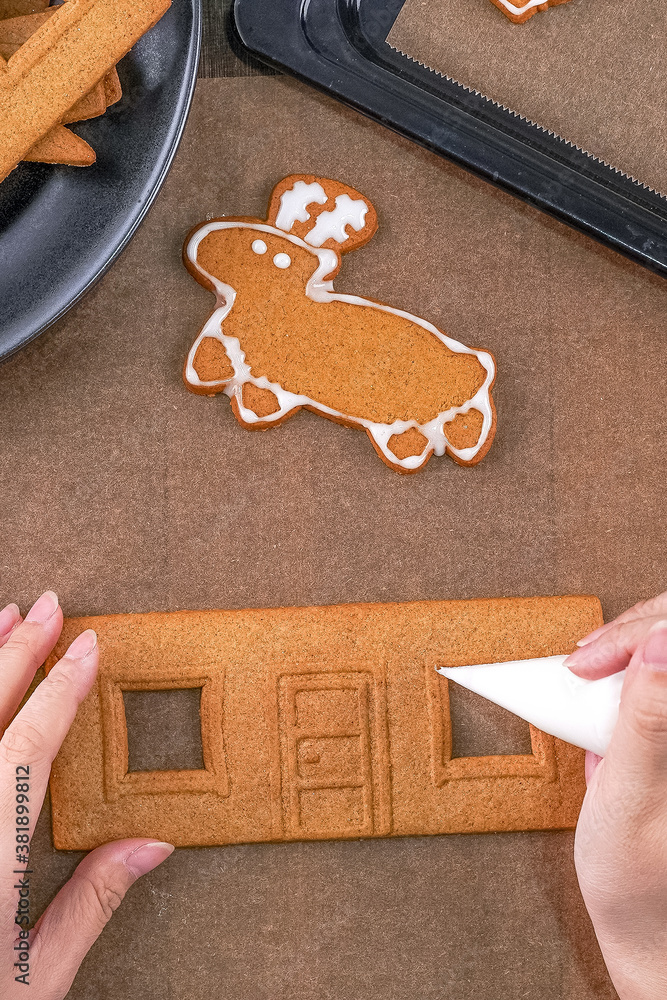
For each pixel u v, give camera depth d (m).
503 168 0.59
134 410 0.59
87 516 0.59
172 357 0.59
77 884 0.57
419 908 0.59
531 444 0.60
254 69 0.60
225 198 0.60
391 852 0.59
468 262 0.60
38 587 0.59
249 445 0.59
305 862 0.59
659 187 0.60
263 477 0.59
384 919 0.59
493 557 0.60
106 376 0.59
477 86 0.60
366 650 0.59
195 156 0.60
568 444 0.60
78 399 0.59
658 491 0.60
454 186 0.60
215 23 0.60
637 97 0.60
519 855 0.59
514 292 0.60
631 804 0.52
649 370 0.60
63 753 0.58
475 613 0.59
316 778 0.59
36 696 0.56
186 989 0.59
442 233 0.60
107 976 0.59
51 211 0.57
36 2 0.56
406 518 0.60
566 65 0.60
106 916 0.57
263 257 0.59
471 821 0.59
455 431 0.59
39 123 0.54
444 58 0.60
